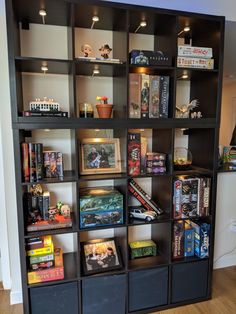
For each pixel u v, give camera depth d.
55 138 1.81
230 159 2.33
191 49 1.70
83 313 1.69
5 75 1.69
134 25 1.76
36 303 1.60
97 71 1.69
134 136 1.68
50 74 1.75
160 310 1.83
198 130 1.98
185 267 1.86
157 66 1.64
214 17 1.69
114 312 1.75
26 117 1.45
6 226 1.94
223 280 2.18
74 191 1.75
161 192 1.90
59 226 1.62
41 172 1.56
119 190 1.81
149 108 1.68
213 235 1.89
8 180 1.77
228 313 1.81
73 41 1.49
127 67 1.59
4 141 1.74
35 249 1.59
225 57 2.92
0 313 1.79
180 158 1.97
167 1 1.88
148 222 1.75
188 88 2.07
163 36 1.78
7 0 1.36
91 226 1.65
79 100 1.82
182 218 1.81
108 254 1.79
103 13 1.56
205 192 1.84
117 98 1.77
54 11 1.52
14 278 1.87
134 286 1.76
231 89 4.78
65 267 1.75
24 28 1.67
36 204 1.65
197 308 1.86
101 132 1.88
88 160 1.73
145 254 1.92
